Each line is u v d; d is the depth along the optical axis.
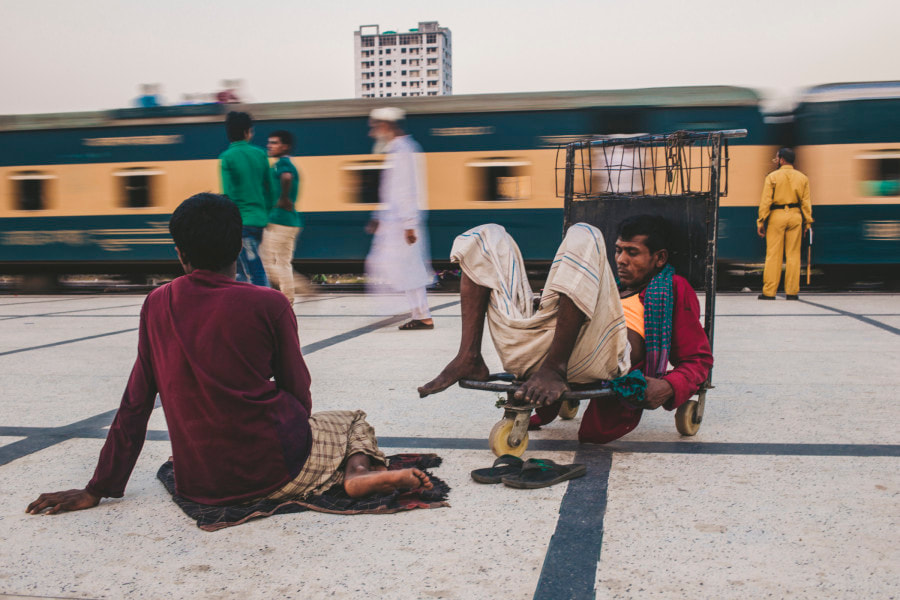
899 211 11.12
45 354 5.51
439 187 12.19
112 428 2.33
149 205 12.96
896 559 1.89
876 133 11.10
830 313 7.69
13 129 13.33
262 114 12.60
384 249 6.82
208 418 2.19
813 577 1.80
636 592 1.74
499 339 2.66
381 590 1.77
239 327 2.17
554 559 1.92
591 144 3.46
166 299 2.23
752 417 3.35
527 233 11.96
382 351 5.49
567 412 3.38
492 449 2.76
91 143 13.12
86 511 2.30
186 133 12.82
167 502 2.37
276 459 2.26
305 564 1.92
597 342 2.62
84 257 13.18
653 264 3.01
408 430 3.22
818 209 11.25
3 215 13.45
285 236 7.31
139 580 1.84
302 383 2.35
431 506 2.28
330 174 12.47
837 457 2.73
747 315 7.58
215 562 1.94
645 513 2.22
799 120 11.34
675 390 2.78
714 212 3.10
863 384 4.03
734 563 1.88
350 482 2.32
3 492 2.49
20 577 1.87
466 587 1.78
